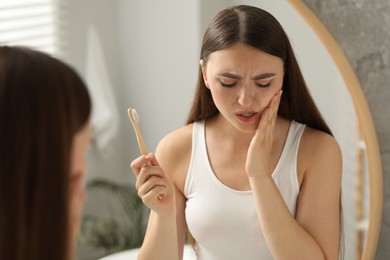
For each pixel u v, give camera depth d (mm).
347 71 850
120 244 1126
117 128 1089
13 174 449
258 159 805
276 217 811
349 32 869
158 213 821
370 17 864
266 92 791
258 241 876
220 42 779
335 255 858
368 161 870
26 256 458
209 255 909
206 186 892
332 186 855
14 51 471
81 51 1133
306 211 854
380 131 890
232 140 880
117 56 1055
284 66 822
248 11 787
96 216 1132
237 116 812
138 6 1002
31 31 1163
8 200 452
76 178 501
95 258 1140
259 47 765
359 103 856
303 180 863
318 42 848
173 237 842
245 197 869
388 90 879
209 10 924
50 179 456
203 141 897
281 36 786
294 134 864
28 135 451
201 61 825
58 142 459
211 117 902
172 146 913
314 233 852
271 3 839
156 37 997
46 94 457
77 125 481
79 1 1106
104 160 1112
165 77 1003
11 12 1164
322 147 857
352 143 870
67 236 473
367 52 872
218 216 882
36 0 1158
